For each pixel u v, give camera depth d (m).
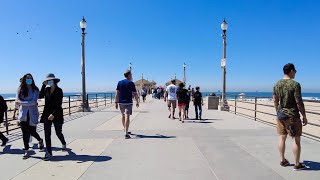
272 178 5.62
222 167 6.33
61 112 7.46
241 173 5.93
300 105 5.97
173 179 5.61
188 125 12.59
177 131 10.94
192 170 6.14
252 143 8.73
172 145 8.48
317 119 19.66
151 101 35.38
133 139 9.39
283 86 6.12
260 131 10.89
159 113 18.22
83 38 19.34
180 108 13.95
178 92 13.94
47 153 7.02
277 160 6.87
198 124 12.90
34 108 7.34
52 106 7.22
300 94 5.99
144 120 14.45
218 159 6.96
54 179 5.64
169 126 12.28
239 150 7.85
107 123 13.25
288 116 6.07
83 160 6.93
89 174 5.93
